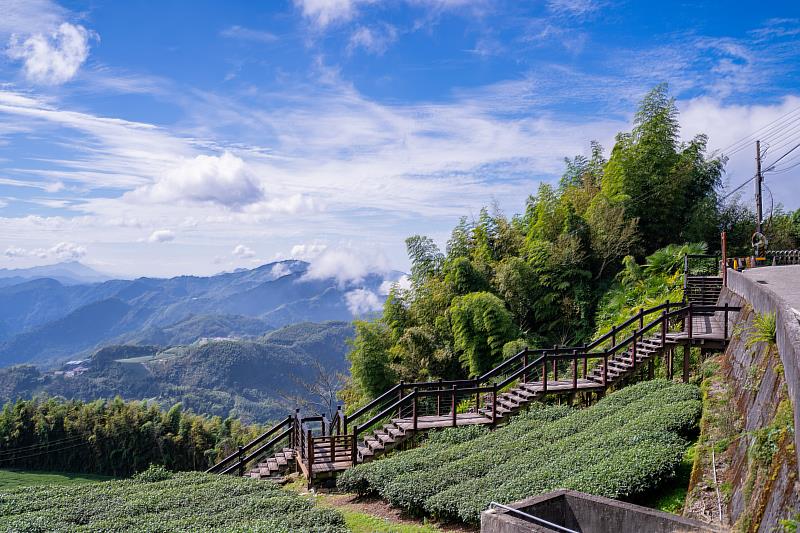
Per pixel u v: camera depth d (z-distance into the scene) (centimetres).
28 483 4791
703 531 547
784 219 3031
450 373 2578
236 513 1013
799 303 1125
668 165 2741
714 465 828
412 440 1505
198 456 5181
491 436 1321
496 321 2280
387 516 1038
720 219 2772
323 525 917
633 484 826
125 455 5275
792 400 602
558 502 641
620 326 1661
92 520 1051
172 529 938
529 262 2630
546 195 3083
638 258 2688
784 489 518
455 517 922
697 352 1656
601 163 3356
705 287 2027
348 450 1505
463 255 3097
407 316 2958
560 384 1614
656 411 1147
